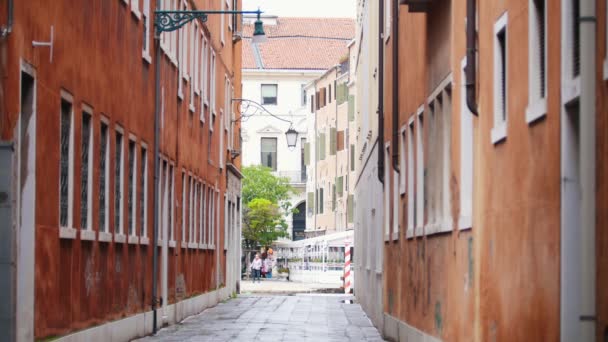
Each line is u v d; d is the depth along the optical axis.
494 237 16.45
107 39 24.95
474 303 18.08
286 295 62.81
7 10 16.70
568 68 12.42
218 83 51.59
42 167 19.05
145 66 30.48
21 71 17.58
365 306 43.53
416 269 25.48
